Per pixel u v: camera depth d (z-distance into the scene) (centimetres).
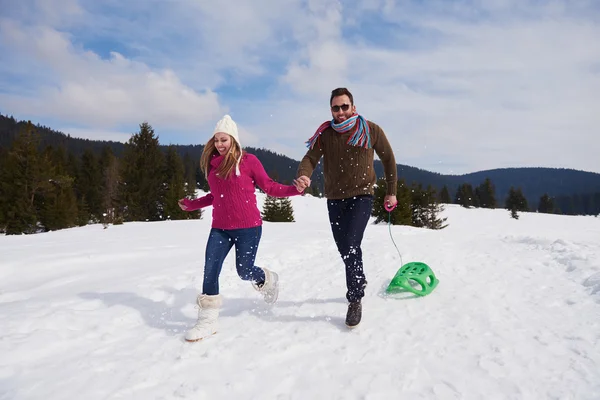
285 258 536
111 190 3111
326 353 229
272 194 265
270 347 238
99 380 199
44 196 2783
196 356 229
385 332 257
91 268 497
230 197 264
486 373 199
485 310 286
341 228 286
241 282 404
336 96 274
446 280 369
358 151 278
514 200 5966
